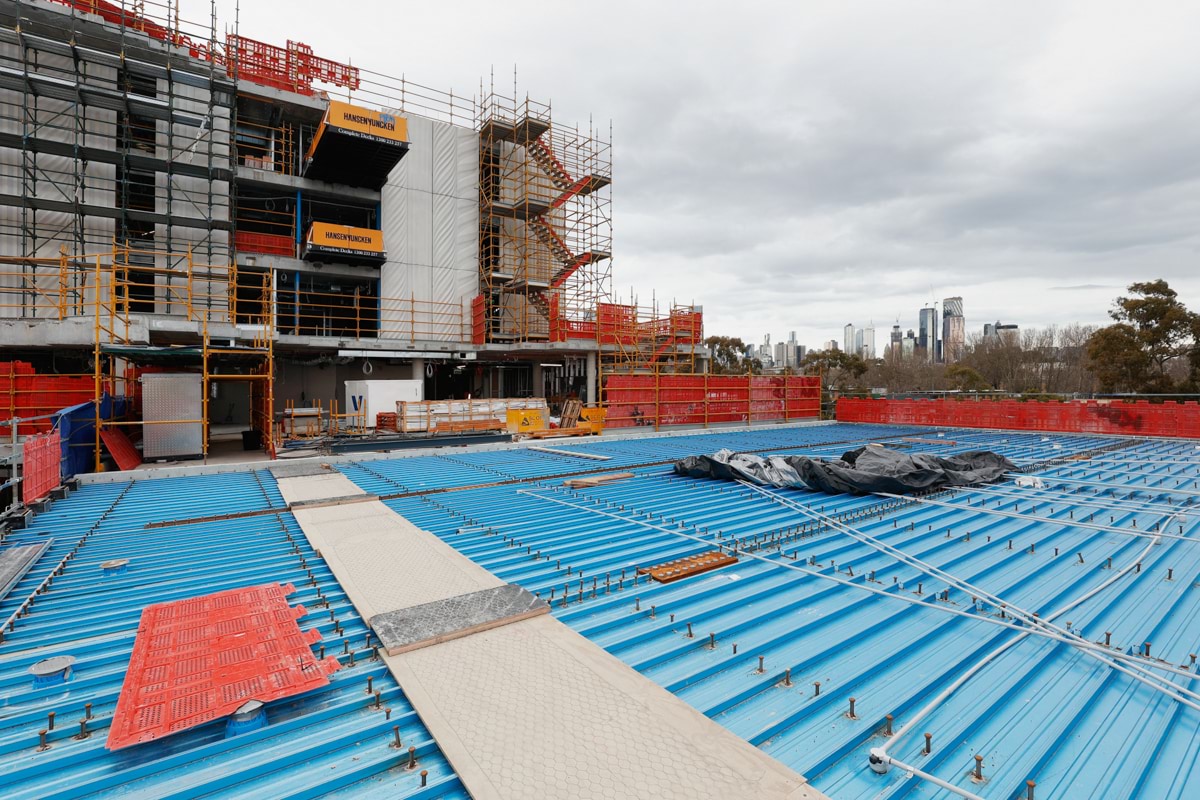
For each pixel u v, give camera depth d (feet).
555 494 32.91
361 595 16.35
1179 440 63.72
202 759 9.62
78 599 16.65
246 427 84.33
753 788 8.59
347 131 72.69
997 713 11.48
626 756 9.32
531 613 15.03
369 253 81.15
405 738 10.31
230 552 21.47
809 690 11.92
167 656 12.57
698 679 12.33
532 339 99.19
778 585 17.89
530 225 103.09
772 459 36.35
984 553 21.90
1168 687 12.14
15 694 11.41
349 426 71.26
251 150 87.76
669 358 100.83
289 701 11.31
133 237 73.61
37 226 67.62
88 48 70.23
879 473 32.63
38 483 28.96
